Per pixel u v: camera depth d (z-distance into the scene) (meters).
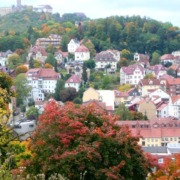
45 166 39.81
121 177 39.69
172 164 42.28
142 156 42.31
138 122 143.88
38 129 41.66
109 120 43.38
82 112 42.91
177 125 144.50
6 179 26.44
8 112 36.56
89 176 39.94
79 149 39.72
